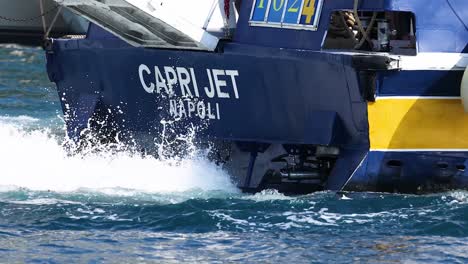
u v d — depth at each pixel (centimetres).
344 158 4441
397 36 4431
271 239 3872
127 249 3775
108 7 4622
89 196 4522
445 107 4303
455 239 3847
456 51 4262
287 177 4612
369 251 3712
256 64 4525
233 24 4706
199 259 3656
